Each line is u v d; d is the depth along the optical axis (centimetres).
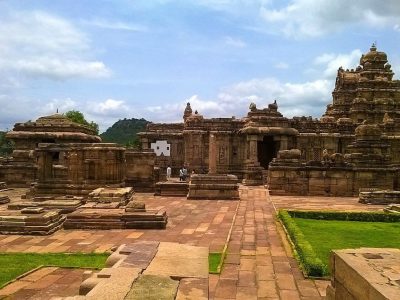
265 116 4941
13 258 1320
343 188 3528
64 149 2866
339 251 841
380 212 2258
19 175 3944
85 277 914
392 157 5222
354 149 3850
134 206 1942
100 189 2572
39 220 1727
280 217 2112
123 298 616
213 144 3675
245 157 5109
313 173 3538
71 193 2819
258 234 1730
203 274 745
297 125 5397
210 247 1496
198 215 2269
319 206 2759
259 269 1216
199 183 3098
